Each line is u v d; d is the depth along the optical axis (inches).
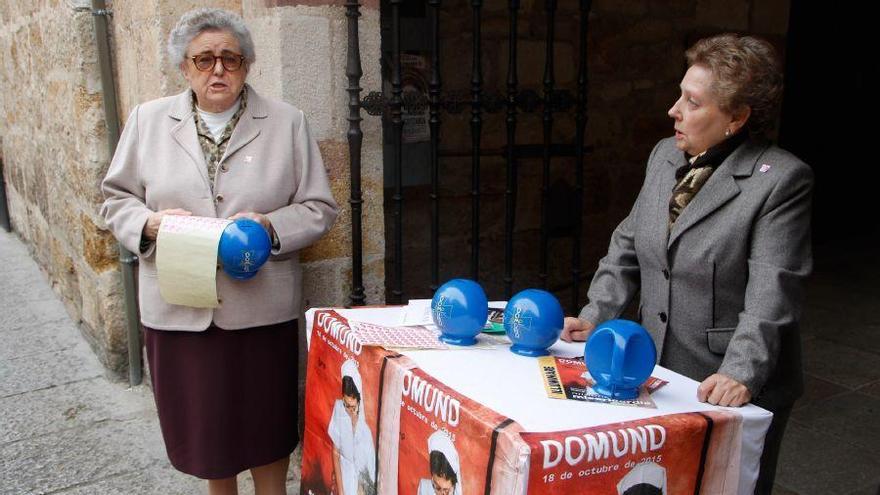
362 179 102.4
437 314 63.8
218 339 78.5
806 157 247.8
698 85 59.5
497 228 181.9
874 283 208.8
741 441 52.3
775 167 60.1
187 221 72.8
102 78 125.9
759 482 66.5
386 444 60.9
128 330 134.4
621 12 185.6
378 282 107.0
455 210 173.6
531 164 182.4
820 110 247.3
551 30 104.7
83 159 133.9
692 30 197.6
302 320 101.7
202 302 74.0
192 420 80.4
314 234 81.3
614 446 46.8
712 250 62.2
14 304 186.1
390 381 59.6
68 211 158.7
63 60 139.4
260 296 79.2
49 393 133.6
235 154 78.5
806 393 137.6
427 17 159.9
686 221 63.3
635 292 74.8
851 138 259.9
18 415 124.9
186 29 73.9
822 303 191.2
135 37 112.1
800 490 105.2
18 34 188.7
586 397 53.3
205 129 78.9
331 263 101.6
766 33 209.6
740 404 54.3
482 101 104.5
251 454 82.7
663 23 192.7
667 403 53.9
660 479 49.4
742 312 59.4
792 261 59.1
